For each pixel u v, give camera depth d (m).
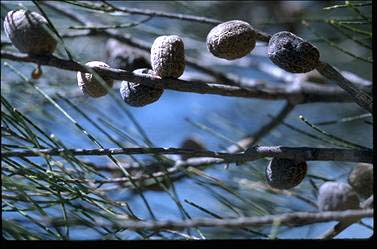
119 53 0.73
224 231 0.75
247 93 0.65
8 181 0.59
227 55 0.61
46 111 0.81
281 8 0.91
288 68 0.61
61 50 0.83
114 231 0.61
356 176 0.67
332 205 0.61
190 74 0.96
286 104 0.89
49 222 0.57
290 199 0.77
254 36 0.61
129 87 0.61
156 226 0.51
